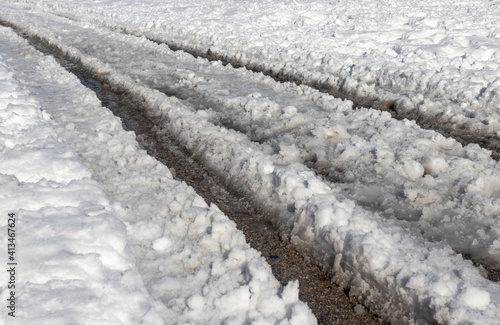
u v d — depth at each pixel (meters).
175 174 5.07
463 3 17.70
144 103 7.55
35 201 3.55
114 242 3.12
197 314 2.70
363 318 2.92
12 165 4.21
